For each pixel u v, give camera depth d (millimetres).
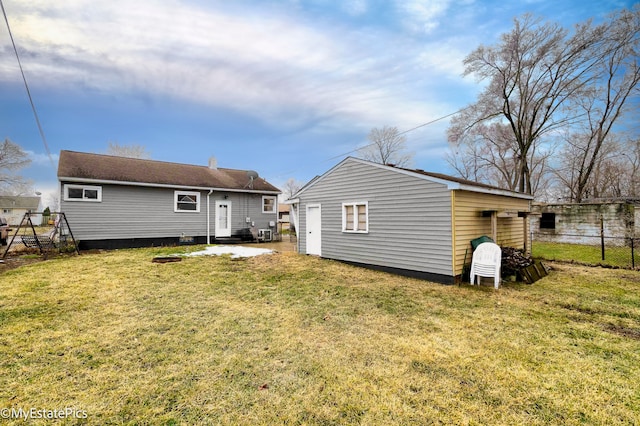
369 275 8078
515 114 20469
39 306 5125
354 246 9523
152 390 2768
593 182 22969
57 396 2672
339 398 2654
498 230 9273
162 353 3500
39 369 3121
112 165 14031
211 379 2953
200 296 5902
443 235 7242
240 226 16812
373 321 4598
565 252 12328
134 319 4602
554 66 18203
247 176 18625
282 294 6125
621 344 3824
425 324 4477
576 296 6051
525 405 2590
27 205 44094
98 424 2326
